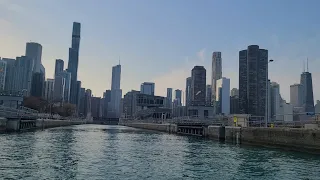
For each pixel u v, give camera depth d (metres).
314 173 30.53
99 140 72.06
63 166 32.06
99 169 31.16
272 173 30.58
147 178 27.61
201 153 46.91
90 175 28.11
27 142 56.56
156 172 30.50
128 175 28.61
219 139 76.81
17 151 42.59
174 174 29.73
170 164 35.72
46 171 29.11
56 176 27.20
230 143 68.19
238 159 40.06
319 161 37.84
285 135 49.56
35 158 36.75
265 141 55.41
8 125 90.69
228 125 80.06
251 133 60.56
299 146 46.28
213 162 37.53
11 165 31.39
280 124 63.31
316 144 42.91
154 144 64.12
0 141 56.06
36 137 71.50
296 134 46.97
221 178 28.27
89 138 78.25
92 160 37.03
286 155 43.62
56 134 89.81
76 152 44.56
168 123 148.50
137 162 36.56
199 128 99.75
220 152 48.28
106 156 41.12
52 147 50.09
